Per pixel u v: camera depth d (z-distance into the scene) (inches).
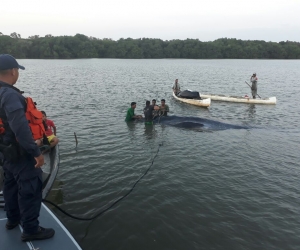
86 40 4490.7
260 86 1224.2
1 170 252.7
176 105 759.1
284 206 265.7
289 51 4475.9
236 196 281.6
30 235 139.3
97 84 1196.5
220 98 831.1
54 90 995.9
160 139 455.2
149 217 245.6
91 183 301.4
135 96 889.5
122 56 4507.9
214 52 4483.3
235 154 392.8
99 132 487.8
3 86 124.5
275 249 211.9
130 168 340.5
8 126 126.4
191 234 225.9
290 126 551.8
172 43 4598.9
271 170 342.3
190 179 315.3
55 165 272.7
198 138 462.9
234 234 226.8
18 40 3998.5
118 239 219.0
